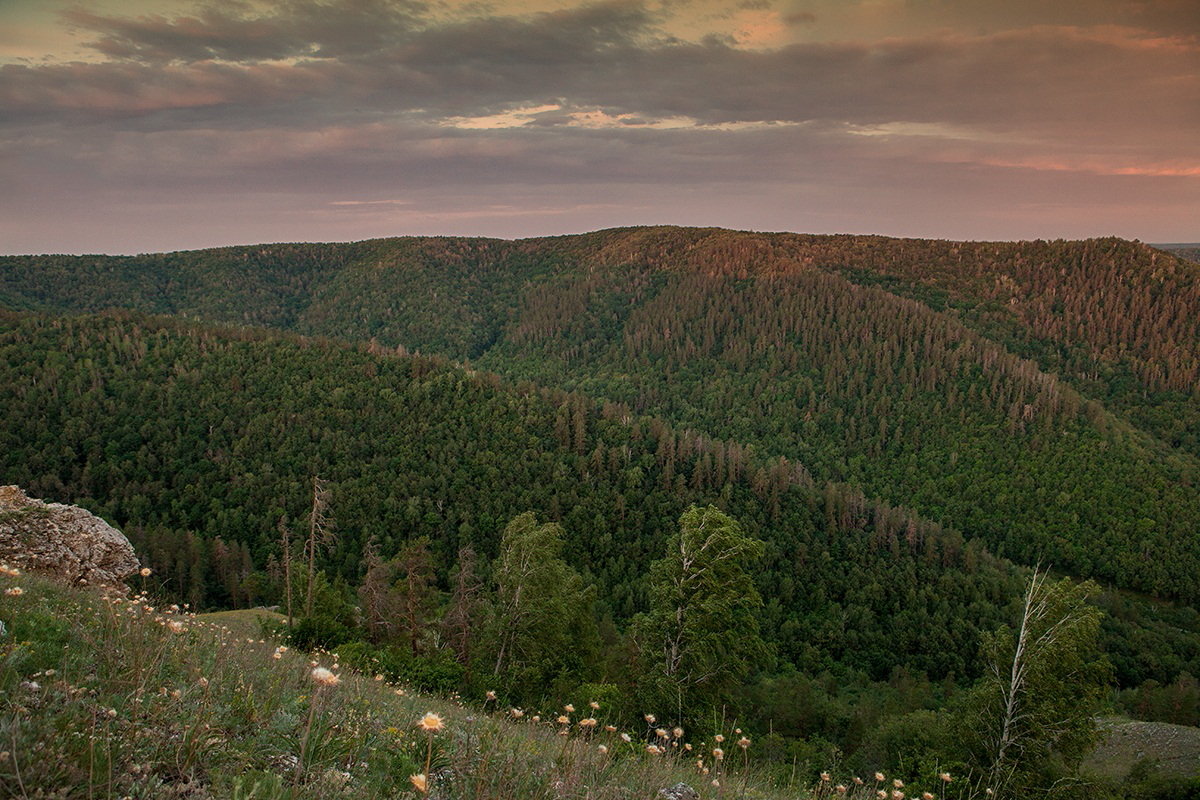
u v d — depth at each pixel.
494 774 5.21
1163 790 21.27
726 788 7.46
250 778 4.07
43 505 16.69
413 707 7.59
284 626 26.44
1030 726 17.98
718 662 19.30
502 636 22.94
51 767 3.45
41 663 5.20
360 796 4.35
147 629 6.65
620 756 7.50
